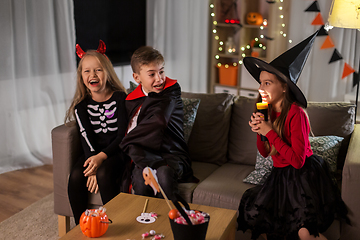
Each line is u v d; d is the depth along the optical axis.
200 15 4.24
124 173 1.88
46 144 3.19
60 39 3.15
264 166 1.88
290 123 1.55
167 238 1.23
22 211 2.31
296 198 1.51
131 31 4.14
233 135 2.18
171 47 4.49
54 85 3.15
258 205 1.56
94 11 3.63
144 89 1.96
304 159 1.51
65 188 1.95
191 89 4.52
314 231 1.43
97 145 2.03
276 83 1.56
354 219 1.55
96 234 1.23
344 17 2.11
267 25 4.04
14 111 2.93
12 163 2.99
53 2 3.06
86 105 2.04
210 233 1.26
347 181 1.55
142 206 1.46
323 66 3.46
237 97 2.24
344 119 1.97
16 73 2.92
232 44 4.32
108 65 2.03
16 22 2.83
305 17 3.49
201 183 1.85
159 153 1.86
